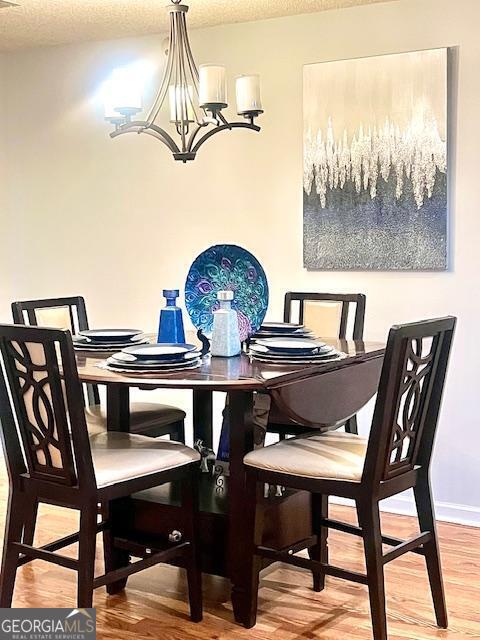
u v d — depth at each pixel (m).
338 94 4.21
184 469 3.03
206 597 3.26
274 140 4.46
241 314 3.49
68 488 2.79
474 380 4.04
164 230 4.85
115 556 3.27
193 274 3.51
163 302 4.89
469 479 4.09
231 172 4.61
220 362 3.16
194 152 3.40
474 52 3.92
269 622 3.04
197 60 4.62
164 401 4.88
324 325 4.05
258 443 3.17
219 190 4.66
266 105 4.46
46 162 5.20
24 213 5.31
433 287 4.10
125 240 4.98
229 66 4.54
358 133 4.18
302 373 2.99
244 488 2.99
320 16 4.27
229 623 3.04
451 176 4.02
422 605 3.19
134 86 3.30
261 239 4.55
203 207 4.71
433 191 4.03
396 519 4.16
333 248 4.30
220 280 3.50
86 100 5.02
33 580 3.41
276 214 4.50
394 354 2.67
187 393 4.80
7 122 5.30
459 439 4.09
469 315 4.03
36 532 3.90
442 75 3.96
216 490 3.42
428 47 4.02
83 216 5.11
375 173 4.15
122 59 4.88
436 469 4.16
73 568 2.77
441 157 3.99
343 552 3.71
